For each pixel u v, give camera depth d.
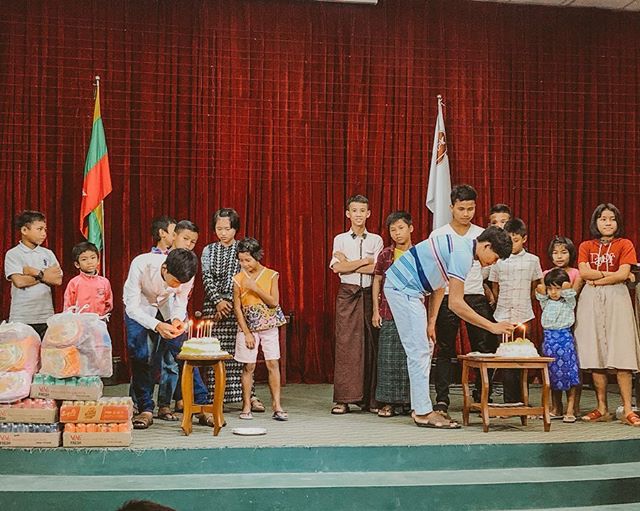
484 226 7.82
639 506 4.20
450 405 6.10
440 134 7.53
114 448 4.24
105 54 7.39
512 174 7.90
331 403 6.20
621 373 5.32
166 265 4.77
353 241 5.85
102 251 6.96
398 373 5.43
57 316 4.39
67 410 4.26
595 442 4.57
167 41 7.48
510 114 7.93
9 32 7.24
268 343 5.36
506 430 4.94
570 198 7.98
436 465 4.40
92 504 3.82
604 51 8.07
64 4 7.34
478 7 7.93
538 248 7.93
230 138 7.54
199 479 4.12
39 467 4.19
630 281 5.45
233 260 5.77
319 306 7.60
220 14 7.55
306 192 7.62
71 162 7.29
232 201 7.51
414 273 5.00
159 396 5.27
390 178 7.74
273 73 7.62
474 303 5.59
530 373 7.48
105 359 4.40
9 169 7.20
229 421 5.24
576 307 5.56
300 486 3.97
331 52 7.71
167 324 4.80
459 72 7.87
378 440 4.54
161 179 7.43
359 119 7.71
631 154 8.06
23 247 5.82
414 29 7.83
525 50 7.97
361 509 3.98
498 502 4.09
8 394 4.23
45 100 7.27
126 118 7.38
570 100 8.01
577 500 4.17
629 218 8.04
